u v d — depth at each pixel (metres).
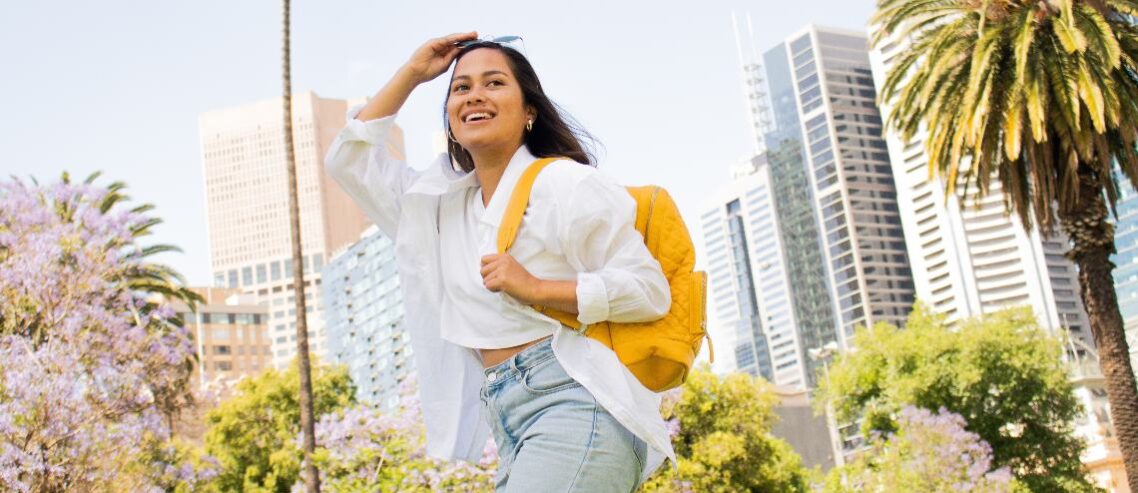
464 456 2.55
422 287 2.54
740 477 26.59
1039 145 16.47
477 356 2.52
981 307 137.25
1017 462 35.28
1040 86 14.85
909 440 30.14
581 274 2.20
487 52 2.50
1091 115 14.54
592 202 2.25
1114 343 16.64
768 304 187.50
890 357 37.31
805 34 185.12
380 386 133.38
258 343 142.75
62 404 13.53
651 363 2.26
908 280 172.88
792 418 50.88
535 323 2.29
